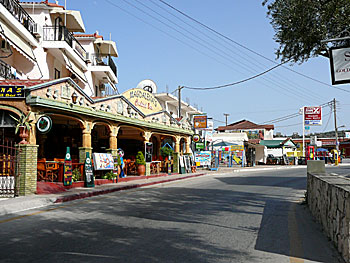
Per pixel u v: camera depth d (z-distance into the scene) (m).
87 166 15.44
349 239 4.96
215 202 11.71
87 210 9.94
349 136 79.38
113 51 30.38
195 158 31.53
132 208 10.35
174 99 39.53
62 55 21.03
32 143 12.47
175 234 7.03
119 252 5.70
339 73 6.73
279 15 10.82
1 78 15.79
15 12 17.55
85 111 15.15
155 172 23.53
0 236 6.73
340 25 9.91
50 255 5.49
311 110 47.03
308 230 7.62
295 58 11.20
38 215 9.02
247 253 5.80
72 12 22.30
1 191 12.42
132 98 21.45
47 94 13.12
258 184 18.64
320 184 7.99
